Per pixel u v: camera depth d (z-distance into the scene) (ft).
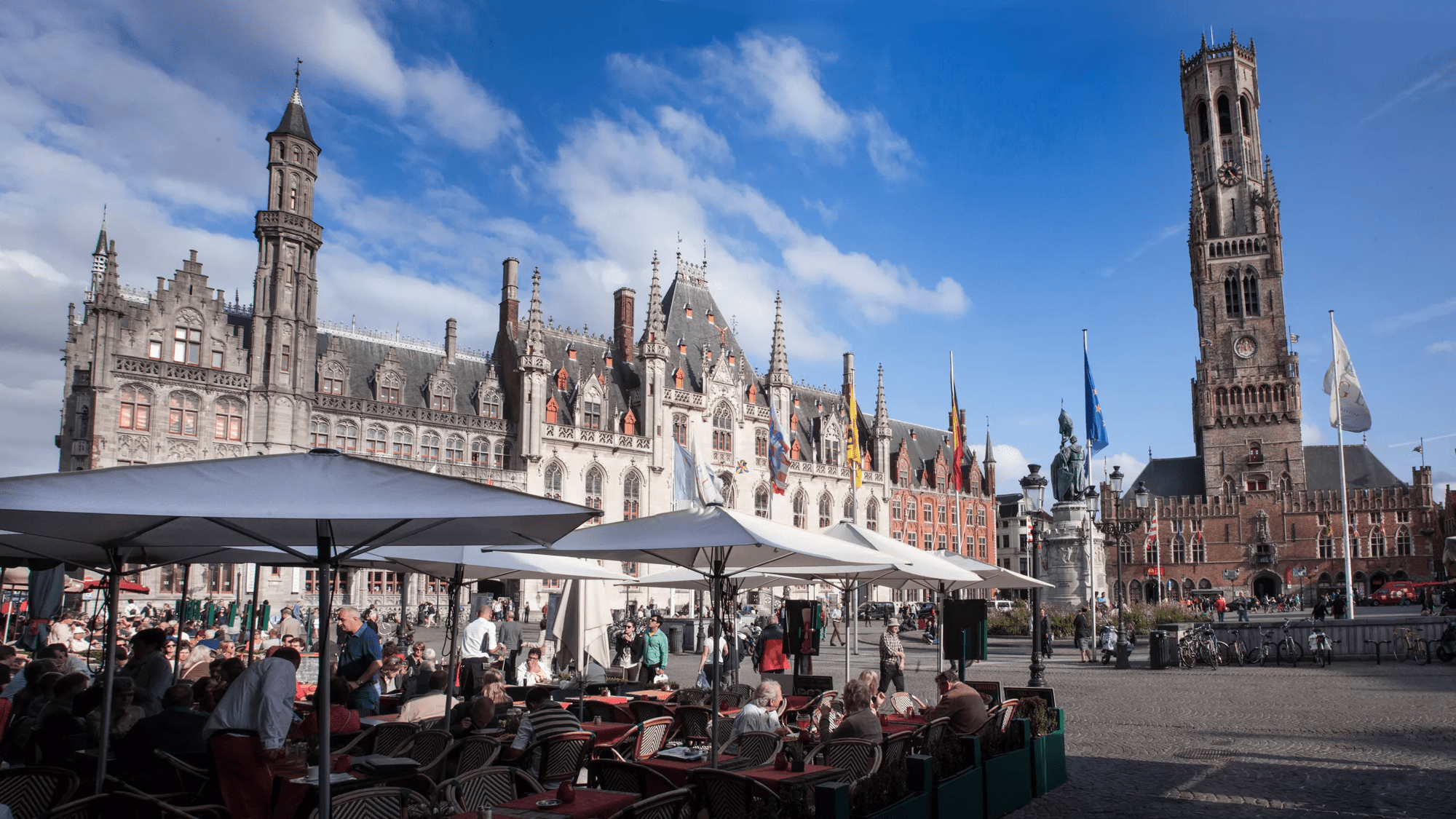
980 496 358.64
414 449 207.41
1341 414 157.58
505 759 38.83
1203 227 430.61
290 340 186.50
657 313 249.75
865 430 326.65
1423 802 41.81
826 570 64.90
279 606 175.83
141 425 168.35
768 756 38.65
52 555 40.70
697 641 143.33
